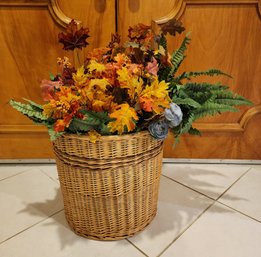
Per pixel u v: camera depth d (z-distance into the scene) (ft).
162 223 2.91
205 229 2.84
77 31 2.38
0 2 3.14
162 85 2.07
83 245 2.66
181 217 2.99
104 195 2.42
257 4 3.17
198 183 3.57
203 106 2.30
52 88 2.28
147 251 2.59
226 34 3.34
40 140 3.90
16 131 3.81
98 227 2.63
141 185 2.51
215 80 3.57
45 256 2.55
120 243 2.68
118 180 2.37
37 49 3.40
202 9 3.22
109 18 3.25
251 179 3.65
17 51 3.41
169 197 3.30
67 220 2.87
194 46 3.39
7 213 3.07
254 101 3.67
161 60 2.31
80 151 2.25
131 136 2.19
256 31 3.31
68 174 2.43
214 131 3.81
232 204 3.18
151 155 2.44
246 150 3.93
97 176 2.33
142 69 2.17
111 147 2.20
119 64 2.12
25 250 2.61
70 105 2.04
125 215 2.59
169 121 2.18
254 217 2.99
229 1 3.16
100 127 2.14
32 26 3.28
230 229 2.84
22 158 4.00
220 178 3.67
